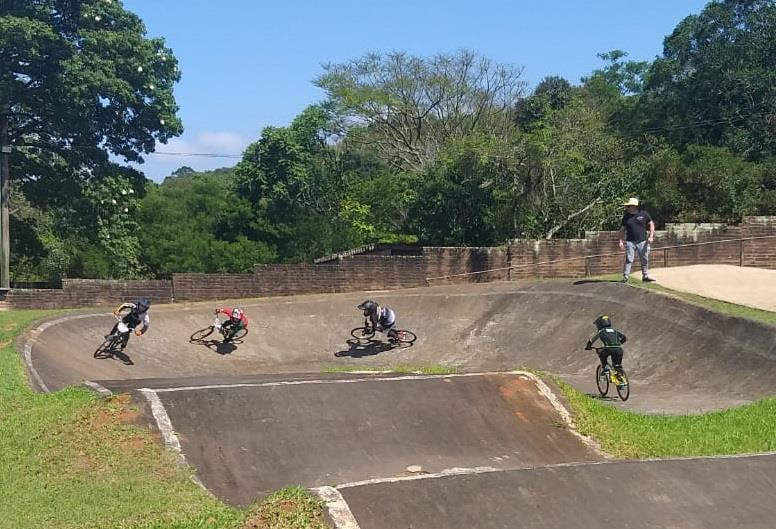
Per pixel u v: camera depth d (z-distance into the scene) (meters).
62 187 30.64
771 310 17.50
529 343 21.30
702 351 17.05
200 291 26.17
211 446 10.12
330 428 11.09
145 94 30.30
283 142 42.00
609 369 15.18
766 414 12.19
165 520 7.38
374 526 6.45
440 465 10.35
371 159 46.06
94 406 10.94
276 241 40.84
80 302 24.88
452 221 34.88
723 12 38.00
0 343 16.22
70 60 27.66
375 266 27.77
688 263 25.27
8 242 29.23
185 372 19.95
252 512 6.86
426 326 23.72
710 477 8.02
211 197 46.56
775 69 36.72
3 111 28.61
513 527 6.74
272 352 22.28
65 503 8.06
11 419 11.00
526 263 27.47
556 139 32.28
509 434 11.63
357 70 44.16
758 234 24.55
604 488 7.50
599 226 33.16
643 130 39.53
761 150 36.28
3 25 26.20
